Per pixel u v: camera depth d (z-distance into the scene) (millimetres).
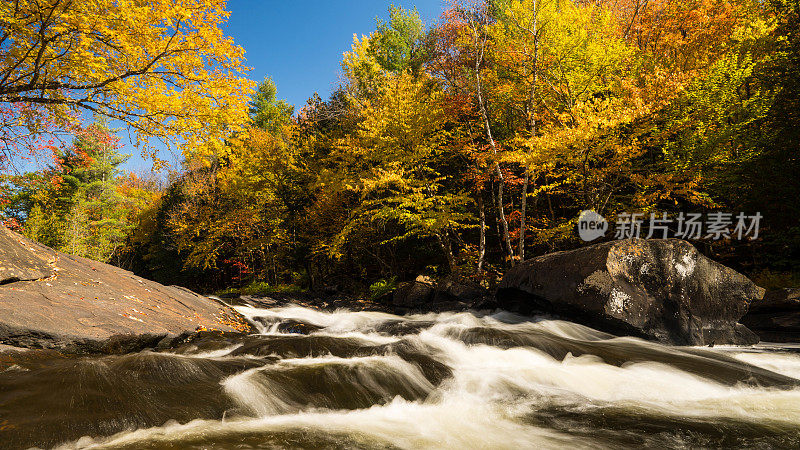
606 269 8305
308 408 4047
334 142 18781
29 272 6559
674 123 13164
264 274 26328
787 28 13086
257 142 21094
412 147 15773
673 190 12242
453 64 19625
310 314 11992
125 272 9055
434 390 4633
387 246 21484
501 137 18594
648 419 3879
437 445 3266
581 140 11625
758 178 12312
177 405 3801
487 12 17578
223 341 6621
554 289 8898
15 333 5047
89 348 5496
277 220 22922
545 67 15586
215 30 9453
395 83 16359
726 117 12758
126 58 9578
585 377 5152
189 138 10805
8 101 9812
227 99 10430
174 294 9109
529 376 5125
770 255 12688
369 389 4488
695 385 4941
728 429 3613
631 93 12930
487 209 19516
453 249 20328
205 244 23266
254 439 3266
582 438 3434
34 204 31641
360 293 19500
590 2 18281
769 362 6211
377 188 16203
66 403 3555
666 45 17188
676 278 8211
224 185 23281
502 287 10508
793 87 11891
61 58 9375
